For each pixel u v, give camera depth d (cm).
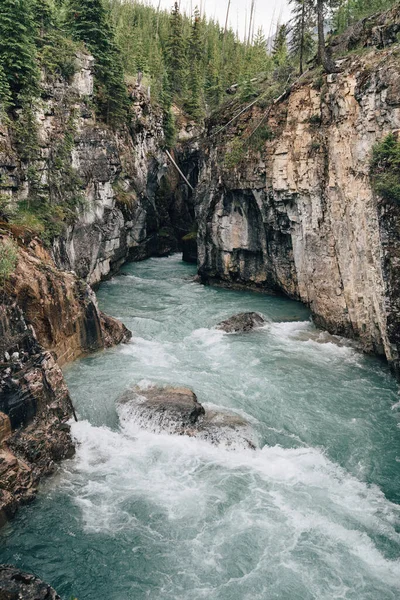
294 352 2473
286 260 3453
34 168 2609
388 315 2030
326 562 1197
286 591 1116
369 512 1378
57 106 3080
